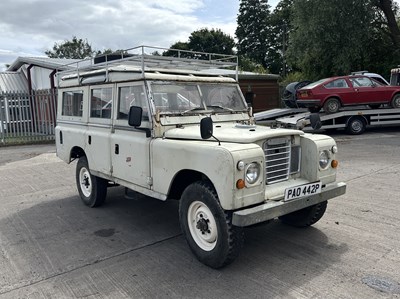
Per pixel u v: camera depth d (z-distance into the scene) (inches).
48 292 142.9
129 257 170.7
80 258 171.5
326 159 175.0
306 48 812.0
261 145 157.0
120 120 203.9
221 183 140.6
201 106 201.5
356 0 748.6
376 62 845.2
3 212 245.3
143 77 184.7
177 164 162.6
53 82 764.6
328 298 131.6
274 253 169.3
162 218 224.2
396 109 578.9
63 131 263.9
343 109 569.0
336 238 183.6
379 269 150.9
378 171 322.3
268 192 155.4
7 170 391.2
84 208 248.8
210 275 151.3
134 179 193.8
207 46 2349.9
